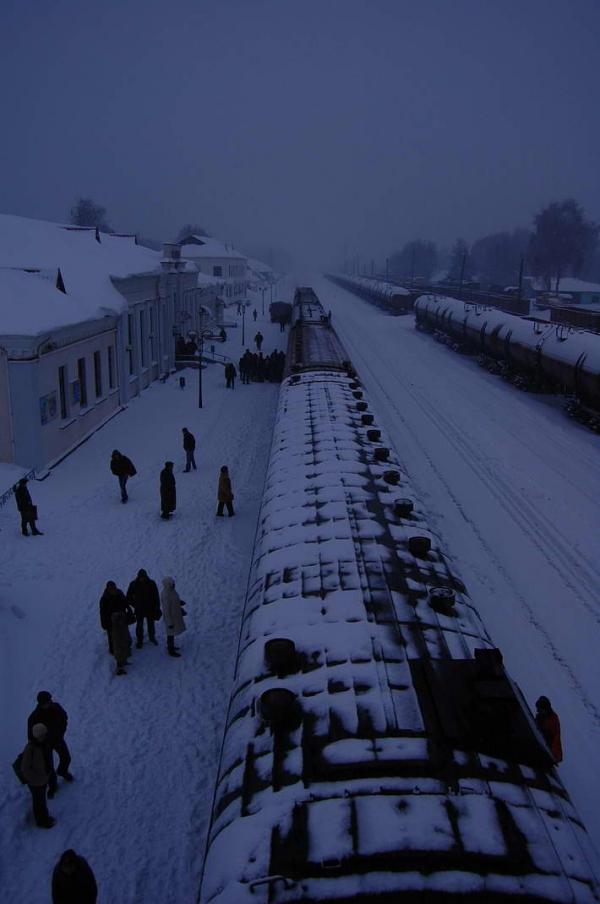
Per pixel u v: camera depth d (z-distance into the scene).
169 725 9.13
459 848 4.57
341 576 8.44
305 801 5.03
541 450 22.41
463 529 15.95
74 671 10.24
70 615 11.77
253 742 5.82
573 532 15.89
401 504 10.55
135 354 29.58
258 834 4.82
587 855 4.70
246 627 7.90
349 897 4.33
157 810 7.70
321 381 21.03
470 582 13.41
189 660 10.65
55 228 30.94
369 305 87.25
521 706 5.79
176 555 14.24
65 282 24.16
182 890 6.70
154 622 12.01
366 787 5.10
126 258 32.38
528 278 105.94
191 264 45.50
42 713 7.72
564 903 4.28
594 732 9.18
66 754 7.96
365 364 39.44
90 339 22.83
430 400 29.78
